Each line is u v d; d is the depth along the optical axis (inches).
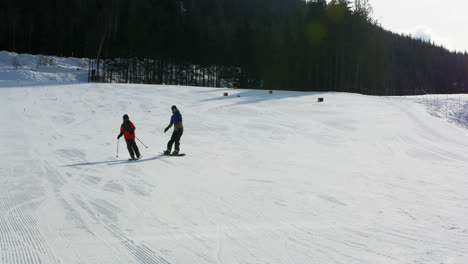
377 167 320.5
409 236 141.6
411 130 602.2
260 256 122.1
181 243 135.3
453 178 269.0
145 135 567.8
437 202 196.2
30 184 239.8
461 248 127.6
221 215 172.7
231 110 853.2
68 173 281.4
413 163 346.0
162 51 2608.3
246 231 149.3
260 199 203.9
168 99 1039.6
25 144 449.4
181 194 215.9
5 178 258.1
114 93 1157.1
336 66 1978.3
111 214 173.6
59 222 160.4
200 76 2851.9
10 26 3002.0
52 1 3491.6
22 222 159.6
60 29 3154.5
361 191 224.5
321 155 395.9
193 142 500.1
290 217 169.2
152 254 124.3
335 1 1988.2
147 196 210.5
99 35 2755.9
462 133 585.0
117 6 3026.6
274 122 697.0
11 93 1095.0
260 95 1171.9
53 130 589.0
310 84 2186.3
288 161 352.5
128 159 360.5
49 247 130.4
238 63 2721.5
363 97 1109.7
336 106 907.4
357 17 1924.2
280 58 2400.3
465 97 979.3
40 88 1238.3
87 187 233.6
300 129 622.5
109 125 662.5
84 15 3368.6
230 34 3307.1
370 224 157.9
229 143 492.7
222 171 295.6
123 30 2736.2
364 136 553.9
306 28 2194.9
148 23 3105.3
